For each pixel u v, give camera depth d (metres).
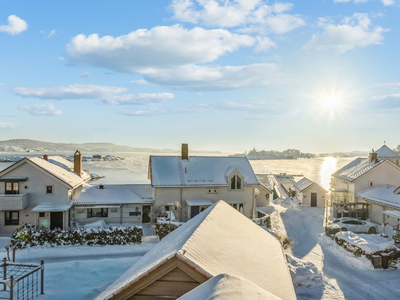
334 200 48.81
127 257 25.38
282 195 67.12
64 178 34.88
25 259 24.70
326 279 19.36
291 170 195.38
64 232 28.34
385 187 41.22
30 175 33.28
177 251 8.14
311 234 33.47
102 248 27.75
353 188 44.91
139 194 38.72
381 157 57.59
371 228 34.25
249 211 39.97
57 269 21.70
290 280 10.95
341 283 20.23
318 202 50.69
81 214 35.62
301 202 50.97
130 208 36.78
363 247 24.27
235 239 11.89
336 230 31.28
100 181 95.12
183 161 41.84
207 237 10.16
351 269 22.94
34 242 27.77
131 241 29.12
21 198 31.69
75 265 22.42
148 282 8.19
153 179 37.97
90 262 23.22
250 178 40.59
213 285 6.31
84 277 20.33
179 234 12.59
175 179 38.62
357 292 18.83
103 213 36.19
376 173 44.16
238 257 10.11
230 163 42.59
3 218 32.53
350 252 25.78
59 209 32.03
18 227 30.83
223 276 6.51
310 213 44.81
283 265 12.36
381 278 21.05
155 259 9.65
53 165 38.25
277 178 107.88
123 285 8.34
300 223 38.56
